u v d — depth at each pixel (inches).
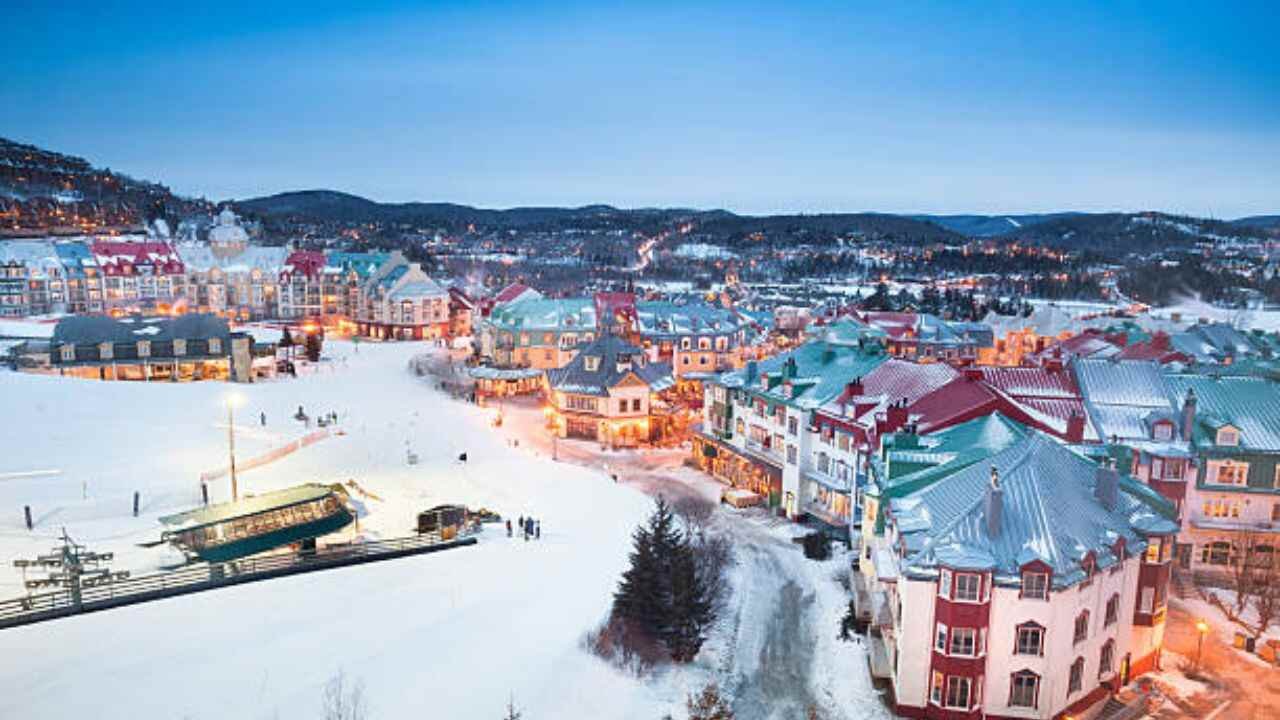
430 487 3004.4
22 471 2807.6
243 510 2214.6
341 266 7445.9
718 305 6732.3
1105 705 1711.4
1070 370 2637.8
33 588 1882.4
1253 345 4431.6
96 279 6850.4
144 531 2361.0
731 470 3287.4
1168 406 2475.4
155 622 1787.6
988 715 1621.6
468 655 1780.3
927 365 2758.4
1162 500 1915.6
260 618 1846.7
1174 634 2031.3
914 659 1659.7
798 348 3513.8
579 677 1764.3
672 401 4475.9
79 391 3801.7
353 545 2304.4
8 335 5482.3
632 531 2605.8
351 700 1567.4
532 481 3125.0
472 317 7613.2
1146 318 6314.0
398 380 5083.7
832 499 2711.6
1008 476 1747.0
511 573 2214.6
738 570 2409.0
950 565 1583.4
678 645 1895.9
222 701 1530.5
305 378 4968.0
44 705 1461.6
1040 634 1587.1
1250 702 1737.2
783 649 1973.4
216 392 4222.4
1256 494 2309.3
